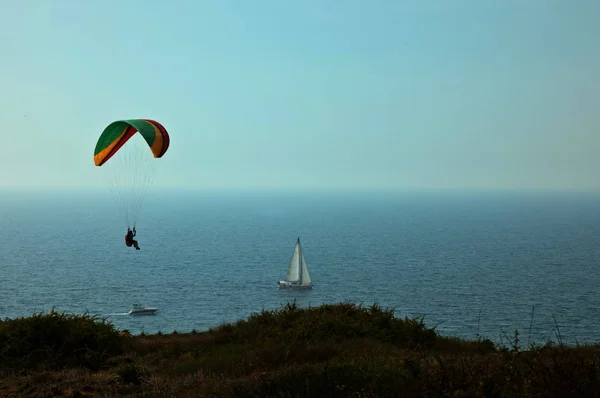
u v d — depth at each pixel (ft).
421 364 49.42
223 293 396.98
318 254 636.07
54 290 399.03
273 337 78.84
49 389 54.39
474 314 314.76
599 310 325.62
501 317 305.12
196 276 474.90
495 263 562.25
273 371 53.21
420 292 395.34
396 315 310.65
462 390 38.09
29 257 592.19
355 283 437.17
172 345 81.10
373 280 451.94
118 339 79.66
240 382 49.24
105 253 635.66
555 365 38.09
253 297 382.22
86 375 61.31
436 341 79.36
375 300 364.79
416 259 593.83
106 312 328.49
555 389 36.45
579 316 306.14
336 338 76.18
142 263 555.28
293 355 64.80
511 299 365.81
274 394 45.47
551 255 635.25
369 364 49.34
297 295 386.73
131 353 76.28
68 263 547.49
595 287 415.85
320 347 68.23
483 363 45.14
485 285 426.10
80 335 74.02
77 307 341.21
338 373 47.16
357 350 66.03
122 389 54.80
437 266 538.47
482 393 37.11
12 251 647.15
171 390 52.24
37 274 472.85
